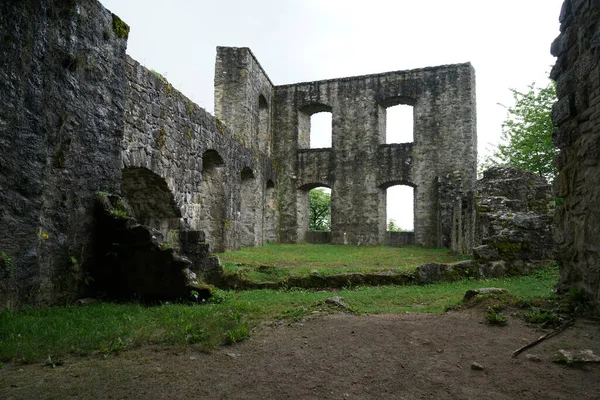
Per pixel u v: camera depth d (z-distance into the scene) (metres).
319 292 8.06
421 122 18.70
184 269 6.57
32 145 5.40
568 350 3.75
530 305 5.33
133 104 8.77
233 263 10.13
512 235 9.18
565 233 5.86
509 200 10.16
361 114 19.56
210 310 5.49
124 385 3.08
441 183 17.34
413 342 4.13
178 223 11.03
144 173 9.55
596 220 5.02
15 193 5.16
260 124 19.81
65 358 3.62
